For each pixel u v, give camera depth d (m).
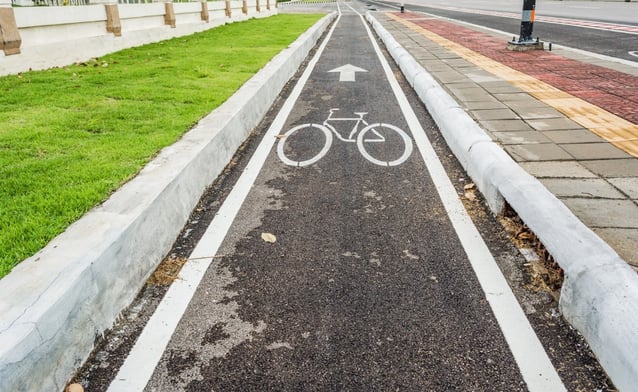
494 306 2.93
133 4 13.61
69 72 9.23
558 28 18.02
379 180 4.92
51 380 2.22
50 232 3.04
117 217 3.11
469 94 7.96
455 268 3.34
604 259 2.62
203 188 4.61
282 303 3.00
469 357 2.53
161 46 13.69
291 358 2.55
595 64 10.37
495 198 4.03
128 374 2.44
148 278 3.26
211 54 11.93
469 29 19.39
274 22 23.58
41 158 4.54
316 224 4.02
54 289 2.35
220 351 2.61
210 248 3.66
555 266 3.25
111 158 4.46
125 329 2.79
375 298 3.04
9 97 7.00
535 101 7.33
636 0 33.47
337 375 2.43
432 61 11.60
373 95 8.66
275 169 5.29
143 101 6.93
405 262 3.43
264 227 3.98
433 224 3.97
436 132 6.48
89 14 11.30
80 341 2.46
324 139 6.26
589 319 2.51
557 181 4.38
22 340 2.03
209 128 5.29
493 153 4.52
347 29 22.62
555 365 2.45
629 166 4.68
